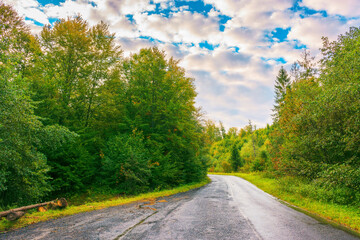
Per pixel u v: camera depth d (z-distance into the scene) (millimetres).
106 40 22359
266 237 5383
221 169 79062
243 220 7328
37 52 18453
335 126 12180
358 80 10266
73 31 19906
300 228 6438
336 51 13352
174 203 11484
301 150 16594
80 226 6344
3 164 10273
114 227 6207
